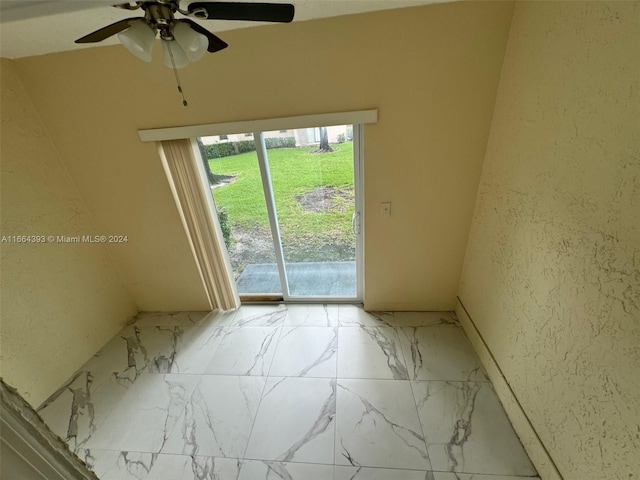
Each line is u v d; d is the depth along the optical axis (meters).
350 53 1.74
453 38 1.66
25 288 2.01
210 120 1.98
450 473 1.50
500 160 1.77
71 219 2.32
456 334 2.39
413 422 1.75
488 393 1.89
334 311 2.78
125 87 1.93
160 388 2.12
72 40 1.68
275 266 2.86
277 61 1.79
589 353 1.13
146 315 2.94
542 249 1.40
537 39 1.38
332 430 1.74
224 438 1.75
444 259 2.40
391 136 1.97
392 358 2.20
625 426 0.99
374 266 2.50
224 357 2.36
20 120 1.96
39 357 2.08
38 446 0.45
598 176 1.06
